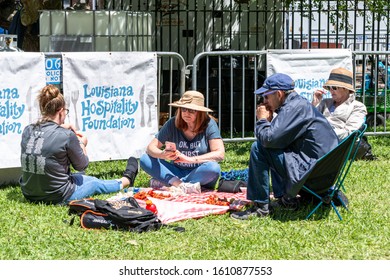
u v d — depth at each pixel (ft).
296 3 52.95
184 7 50.26
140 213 20.83
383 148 37.86
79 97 28.32
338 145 21.13
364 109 28.66
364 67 34.42
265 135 21.74
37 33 44.55
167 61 49.52
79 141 24.81
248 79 43.04
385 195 26.04
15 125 27.40
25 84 27.48
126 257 18.51
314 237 20.29
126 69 29.14
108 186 25.73
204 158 26.18
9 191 26.89
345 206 23.31
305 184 22.34
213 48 50.52
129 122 29.40
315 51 32.50
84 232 20.56
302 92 32.53
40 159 23.82
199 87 43.01
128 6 49.93
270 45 50.47
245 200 24.14
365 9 49.55
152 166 26.61
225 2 50.70
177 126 26.37
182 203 23.72
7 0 50.01
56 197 24.17
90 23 37.63
